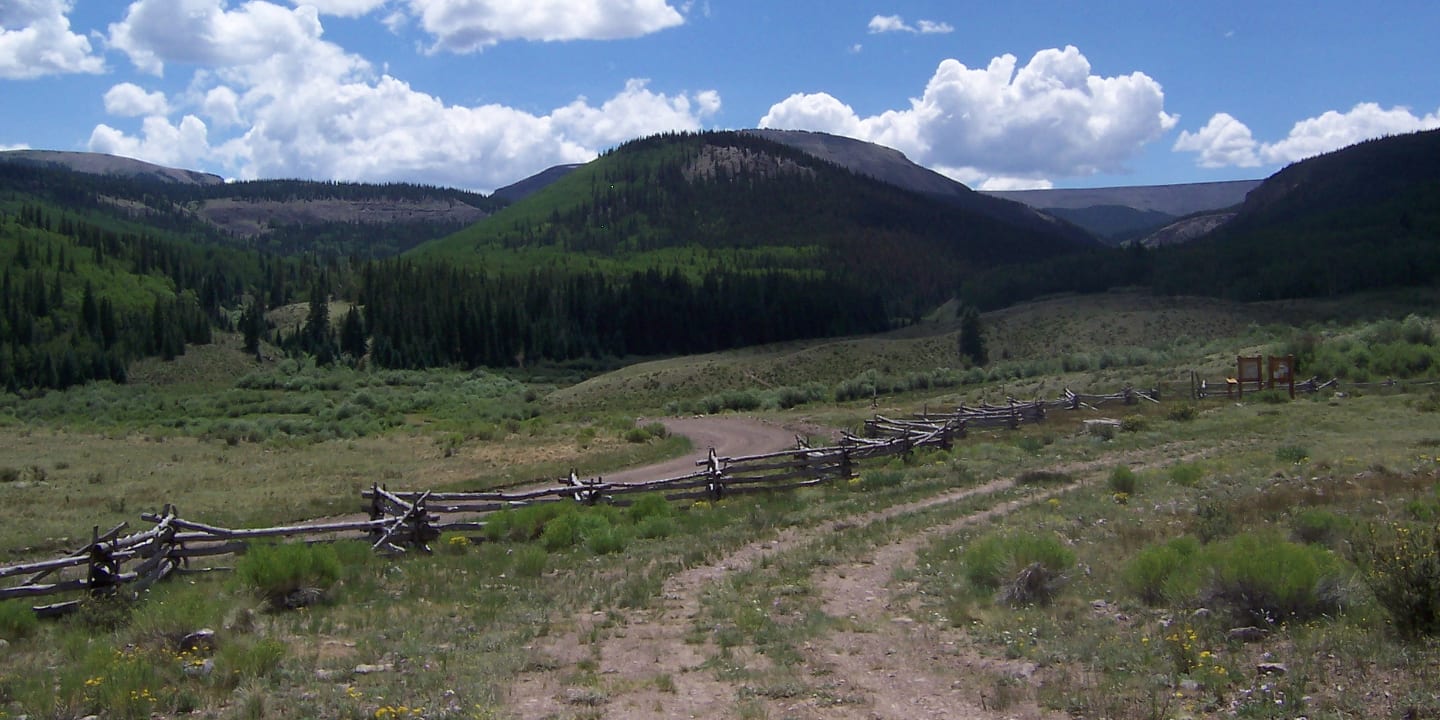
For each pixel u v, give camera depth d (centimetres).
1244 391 4794
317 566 1238
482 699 768
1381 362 5347
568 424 5944
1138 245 15162
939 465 2658
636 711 756
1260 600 888
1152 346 8969
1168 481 2033
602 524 1738
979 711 725
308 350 12319
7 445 4912
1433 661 713
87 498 2681
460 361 12900
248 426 6184
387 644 975
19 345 10306
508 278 16700
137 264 14825
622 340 14538
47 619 1145
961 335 10000
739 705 759
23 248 12925
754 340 15000
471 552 1583
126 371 10662
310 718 727
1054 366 7744
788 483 2369
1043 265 15862
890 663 872
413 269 15900
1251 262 12500
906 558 1400
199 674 838
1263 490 1686
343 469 3519
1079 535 1453
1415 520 1247
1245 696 685
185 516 2269
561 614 1115
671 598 1198
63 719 739
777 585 1230
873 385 7538
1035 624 955
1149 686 730
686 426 5544
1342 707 650
